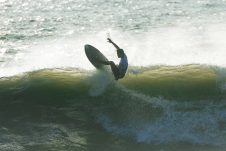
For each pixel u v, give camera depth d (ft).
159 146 146.61
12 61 227.40
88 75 188.14
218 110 160.15
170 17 327.67
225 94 169.68
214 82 176.55
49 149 145.89
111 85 177.68
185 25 300.61
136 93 172.45
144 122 158.10
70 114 167.22
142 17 330.34
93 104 171.53
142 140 150.41
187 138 149.07
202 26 296.10
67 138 153.07
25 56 235.61
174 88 173.99
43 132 156.46
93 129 158.51
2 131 156.46
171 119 157.38
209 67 192.44
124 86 176.86
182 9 356.59
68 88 180.75
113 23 312.09
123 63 170.71
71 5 389.19
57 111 169.58
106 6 379.14
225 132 150.92
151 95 170.71
